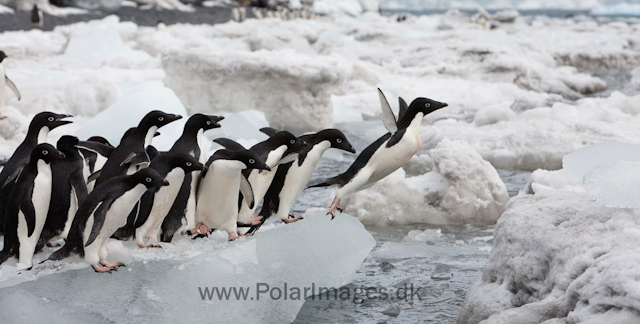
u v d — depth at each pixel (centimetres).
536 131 1744
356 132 2214
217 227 790
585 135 1712
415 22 7788
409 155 840
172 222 768
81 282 678
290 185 823
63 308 639
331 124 2325
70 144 749
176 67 2238
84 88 2027
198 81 2219
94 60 3625
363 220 1195
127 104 1555
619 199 634
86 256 681
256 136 1812
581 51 5203
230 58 2170
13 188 713
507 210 737
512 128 1898
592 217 661
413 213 1208
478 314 665
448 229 1162
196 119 796
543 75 3706
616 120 1891
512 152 1702
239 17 7450
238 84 2197
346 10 11706
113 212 664
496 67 3653
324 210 886
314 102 2228
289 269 764
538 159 1650
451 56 4012
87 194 721
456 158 1247
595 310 518
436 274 888
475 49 3984
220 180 742
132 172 755
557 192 766
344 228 870
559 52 5141
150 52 4088
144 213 723
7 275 683
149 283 681
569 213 689
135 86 2250
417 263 941
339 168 1639
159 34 4503
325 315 753
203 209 775
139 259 711
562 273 586
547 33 6900
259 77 2169
